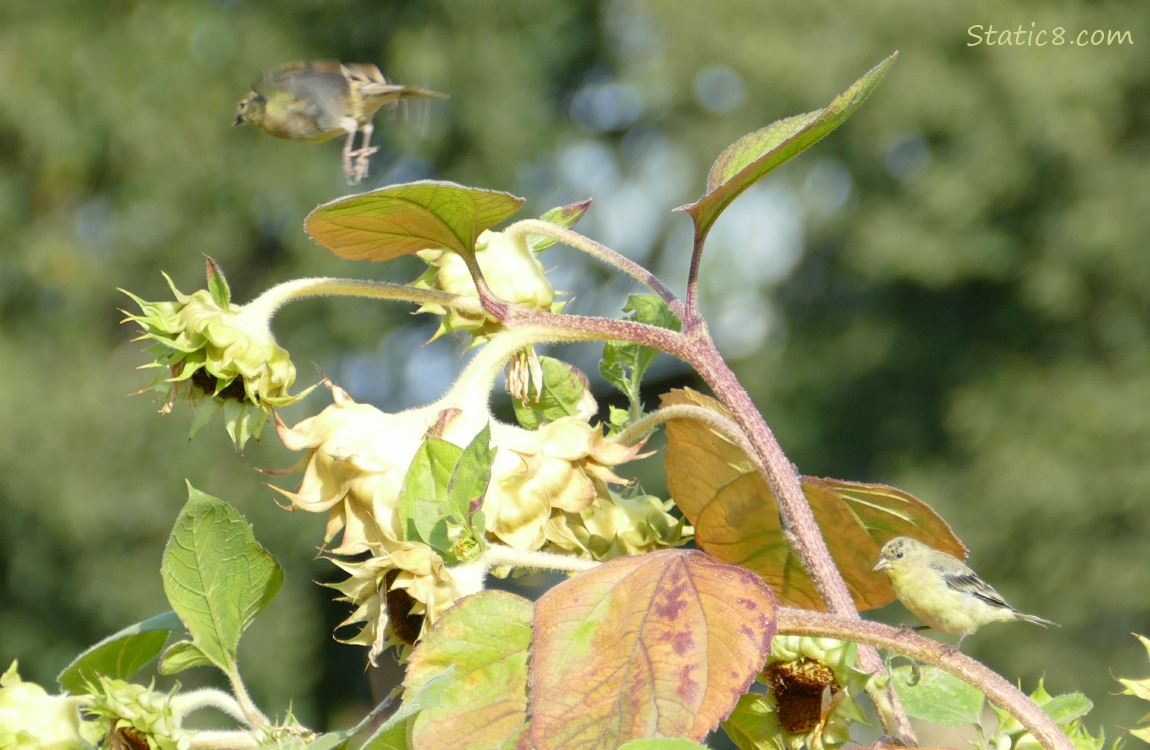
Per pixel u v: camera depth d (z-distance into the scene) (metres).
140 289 16.59
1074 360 18.47
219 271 2.02
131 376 16.00
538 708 1.57
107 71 16.78
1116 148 18.73
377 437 1.86
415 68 17.88
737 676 1.57
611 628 1.63
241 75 17.22
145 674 8.99
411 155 17.88
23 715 2.03
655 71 20.08
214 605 2.08
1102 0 19.16
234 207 16.84
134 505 14.98
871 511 2.34
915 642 1.70
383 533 1.79
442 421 1.88
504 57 18.38
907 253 18.44
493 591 1.72
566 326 2.02
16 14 16.89
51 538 14.91
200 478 15.12
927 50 19.09
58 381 15.57
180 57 17.14
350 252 2.03
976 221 18.52
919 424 19.00
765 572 2.40
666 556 1.71
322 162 17.05
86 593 14.80
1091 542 17.16
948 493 18.02
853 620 1.70
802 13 20.02
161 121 16.67
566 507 1.88
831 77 19.25
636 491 2.36
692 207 2.03
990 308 19.31
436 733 1.62
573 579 1.69
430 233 1.99
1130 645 16.92
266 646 14.82
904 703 2.24
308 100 3.32
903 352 19.44
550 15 19.03
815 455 19.48
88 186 16.95
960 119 18.61
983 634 17.16
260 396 1.98
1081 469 17.44
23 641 14.71
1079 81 18.23
